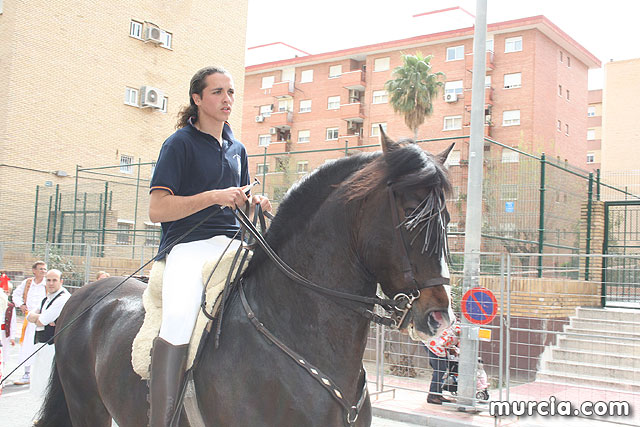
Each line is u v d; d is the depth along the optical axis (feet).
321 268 8.02
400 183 7.20
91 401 10.96
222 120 9.39
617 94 143.95
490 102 127.13
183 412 8.58
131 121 81.51
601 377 29.12
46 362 23.85
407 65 106.73
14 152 69.51
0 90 69.97
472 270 25.48
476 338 25.17
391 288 7.42
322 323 7.86
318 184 8.41
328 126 156.04
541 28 125.29
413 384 30.19
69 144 74.69
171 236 9.38
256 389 7.72
